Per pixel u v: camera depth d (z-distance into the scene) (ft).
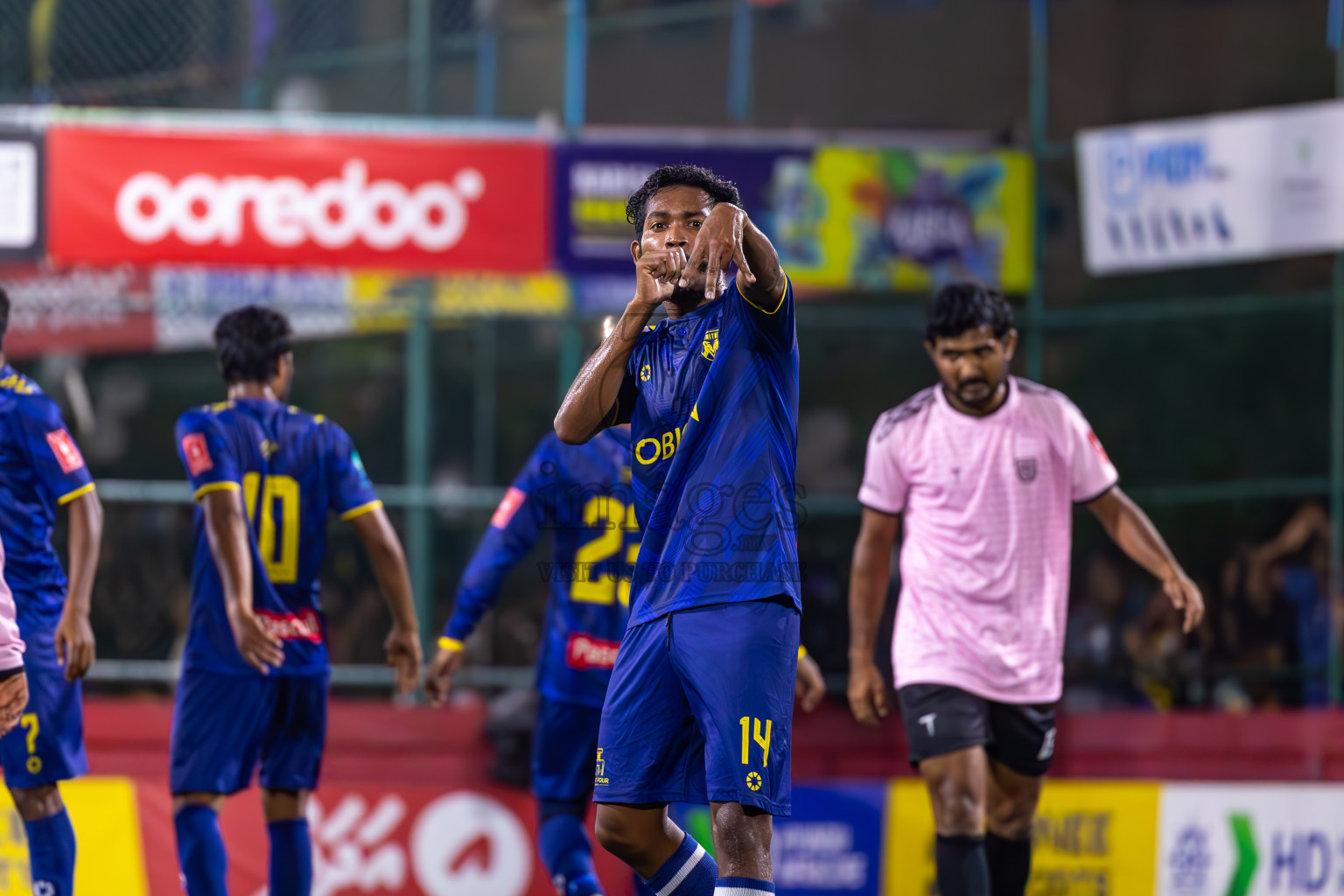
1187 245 69.77
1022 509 47.57
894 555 72.90
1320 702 69.36
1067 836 58.85
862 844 59.72
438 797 60.18
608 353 31.12
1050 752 48.52
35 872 45.85
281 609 47.55
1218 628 71.15
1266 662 70.38
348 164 68.28
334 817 59.36
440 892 59.72
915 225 70.54
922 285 70.54
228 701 46.47
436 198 68.64
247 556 45.85
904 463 48.83
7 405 45.50
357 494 49.14
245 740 46.60
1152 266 70.49
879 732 66.28
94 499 46.21
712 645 30.07
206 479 46.09
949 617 47.37
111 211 66.95
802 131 82.94
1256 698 69.62
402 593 50.24
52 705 45.32
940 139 71.61
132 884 57.31
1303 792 59.21
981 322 46.57
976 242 71.00
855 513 71.41
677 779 31.73
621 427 45.65
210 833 45.83
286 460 47.91
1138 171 70.54
